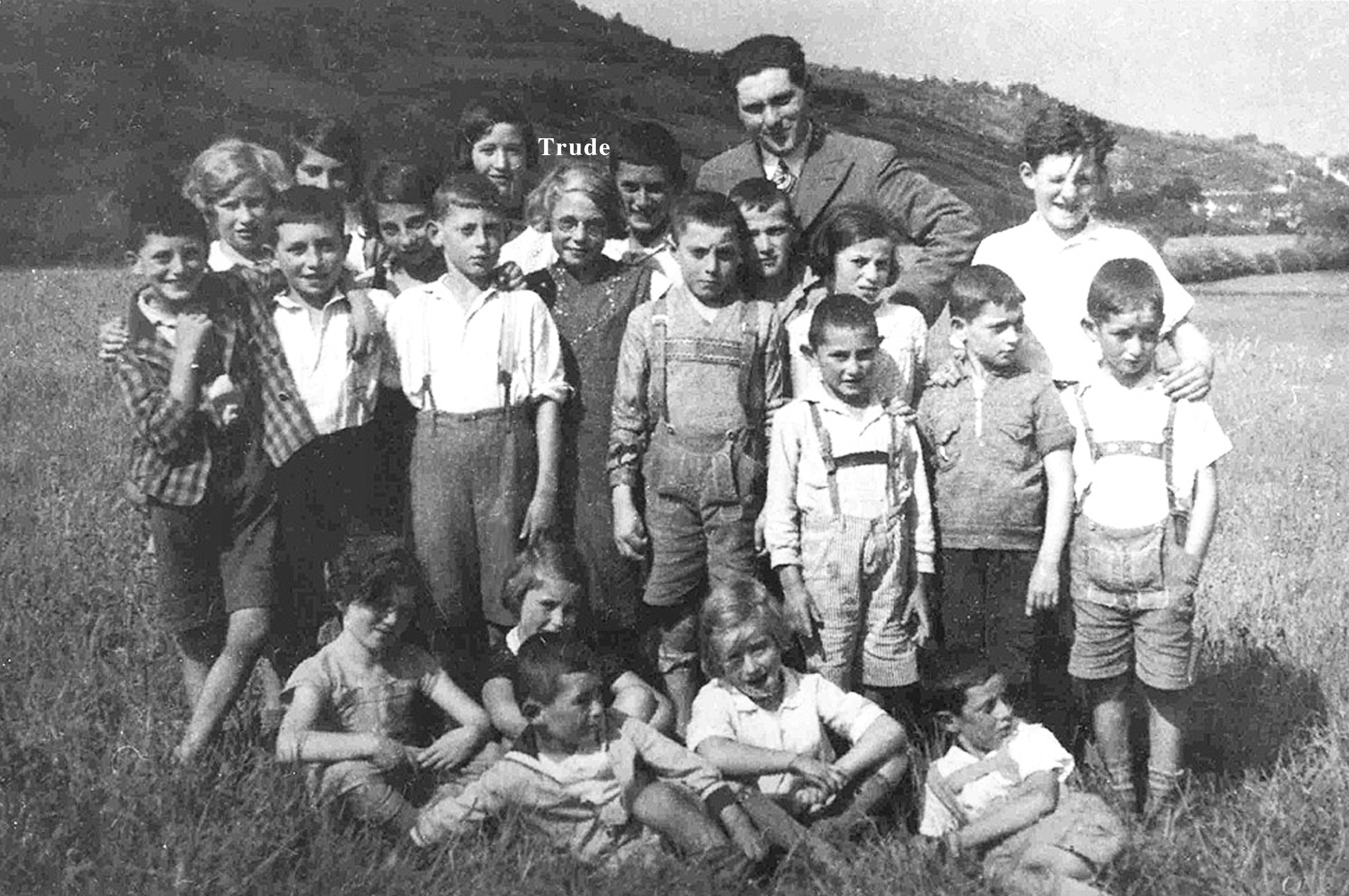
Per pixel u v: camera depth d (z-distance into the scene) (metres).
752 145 4.36
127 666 4.18
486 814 3.33
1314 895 3.06
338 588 3.55
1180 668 3.61
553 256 4.29
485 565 3.83
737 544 3.81
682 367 3.76
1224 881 3.15
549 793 3.31
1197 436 3.62
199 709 3.64
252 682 4.17
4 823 3.19
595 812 3.31
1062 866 3.19
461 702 3.61
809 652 3.72
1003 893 3.10
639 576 3.96
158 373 3.68
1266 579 5.10
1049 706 4.10
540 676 3.27
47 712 3.78
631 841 3.31
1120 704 3.75
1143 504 3.61
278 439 3.70
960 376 3.77
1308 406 6.62
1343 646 4.55
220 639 3.83
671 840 3.24
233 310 3.74
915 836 3.38
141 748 3.58
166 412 3.60
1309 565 5.21
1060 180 3.92
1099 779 3.80
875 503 3.64
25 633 4.27
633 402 3.83
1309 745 3.92
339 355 3.78
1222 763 3.95
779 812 3.33
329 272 3.75
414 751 3.51
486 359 3.77
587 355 3.95
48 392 6.49
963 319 3.70
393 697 3.60
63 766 3.53
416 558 3.81
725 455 3.76
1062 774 3.36
